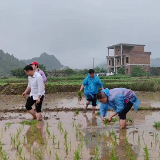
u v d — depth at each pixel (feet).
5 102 44.62
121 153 16.07
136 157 15.28
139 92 62.13
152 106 37.09
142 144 17.94
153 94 57.11
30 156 15.67
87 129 22.88
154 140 18.95
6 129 23.09
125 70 200.03
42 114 31.12
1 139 19.65
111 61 223.10
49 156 15.64
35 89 26.40
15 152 16.44
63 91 67.15
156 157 15.23
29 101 26.81
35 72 26.48
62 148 17.19
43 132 21.80
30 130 22.61
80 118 28.40
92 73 29.81
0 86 69.00
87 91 30.60
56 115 30.37
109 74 181.37
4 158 14.64
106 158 15.25
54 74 176.35
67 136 20.40
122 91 21.30
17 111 33.42
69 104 41.47
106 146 17.63
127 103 21.61
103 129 22.84
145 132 21.49
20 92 61.77
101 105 22.07
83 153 16.16
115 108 21.50
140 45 212.64
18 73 169.89
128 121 26.08
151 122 25.77
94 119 27.71
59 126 24.00
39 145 17.97
